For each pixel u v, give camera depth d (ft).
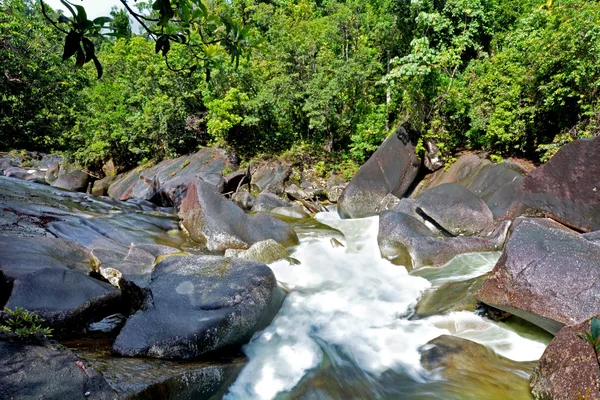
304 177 54.75
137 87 79.97
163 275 16.66
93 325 14.71
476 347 14.80
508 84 35.35
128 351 12.35
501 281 15.67
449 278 21.30
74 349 12.16
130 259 19.45
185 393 11.19
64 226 23.50
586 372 10.45
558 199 23.53
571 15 29.99
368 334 16.87
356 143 53.83
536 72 32.01
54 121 67.10
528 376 13.26
